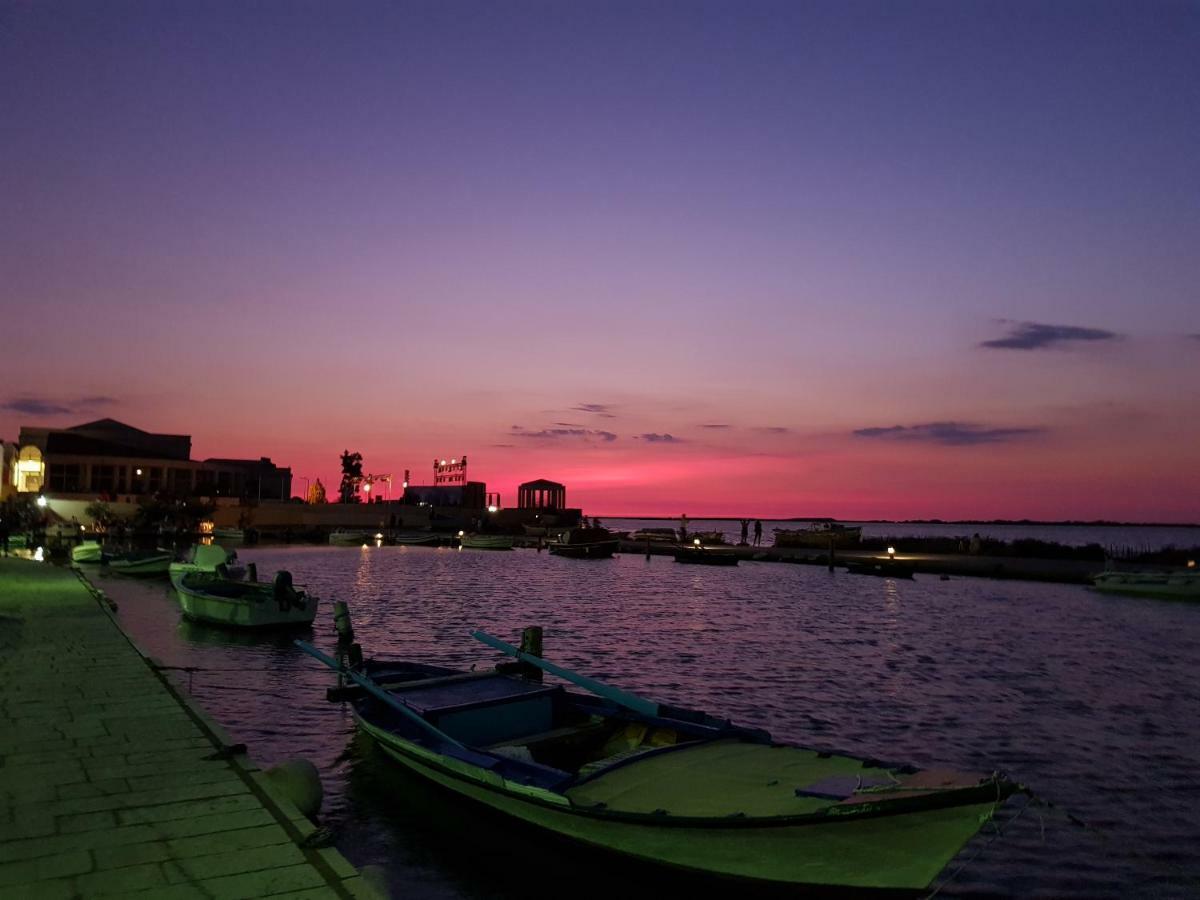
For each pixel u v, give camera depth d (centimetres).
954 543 8319
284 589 2855
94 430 10975
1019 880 1012
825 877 842
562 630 3266
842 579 6006
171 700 1245
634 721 1249
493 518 13038
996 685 2206
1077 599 4631
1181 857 1078
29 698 1255
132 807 785
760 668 2439
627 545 9994
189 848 689
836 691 2109
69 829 728
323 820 1152
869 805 796
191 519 9350
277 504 11831
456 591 4959
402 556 8631
